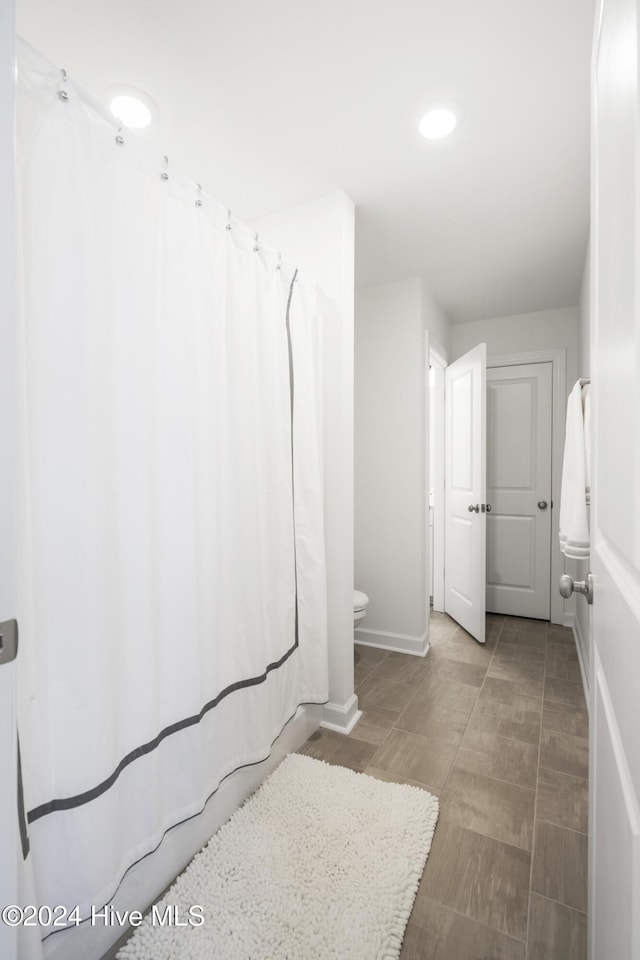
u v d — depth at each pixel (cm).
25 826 77
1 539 56
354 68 131
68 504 85
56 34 120
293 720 182
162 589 112
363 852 130
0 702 55
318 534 180
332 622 200
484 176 182
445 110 147
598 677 79
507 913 113
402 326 288
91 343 90
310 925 108
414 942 107
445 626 336
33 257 80
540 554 351
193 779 119
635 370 44
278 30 119
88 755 88
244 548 141
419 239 235
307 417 178
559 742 189
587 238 233
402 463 291
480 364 298
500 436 364
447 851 133
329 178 183
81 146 87
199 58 128
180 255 115
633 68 43
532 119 151
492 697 229
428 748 184
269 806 148
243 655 141
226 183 186
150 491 106
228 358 137
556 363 341
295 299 173
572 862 128
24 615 78
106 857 91
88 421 88
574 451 184
